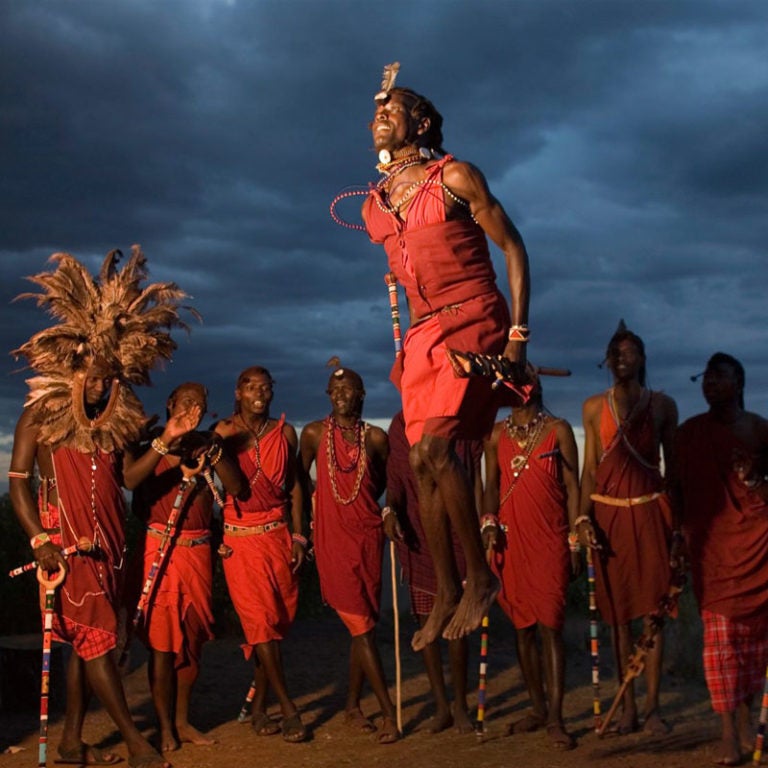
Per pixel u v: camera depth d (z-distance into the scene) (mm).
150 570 6746
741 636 6223
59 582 6094
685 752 6266
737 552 6164
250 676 8656
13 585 9492
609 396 7090
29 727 7066
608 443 7055
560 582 6855
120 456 6551
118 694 6207
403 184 3719
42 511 6340
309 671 8859
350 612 7027
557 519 6973
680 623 8961
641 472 7004
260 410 7160
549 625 6766
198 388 6543
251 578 7008
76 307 6379
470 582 3623
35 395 6230
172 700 6727
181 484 6809
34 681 7445
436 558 3725
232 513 7113
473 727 6965
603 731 6664
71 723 6371
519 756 6262
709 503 6277
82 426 6250
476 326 3578
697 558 6281
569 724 7184
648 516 6961
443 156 3822
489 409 3645
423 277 3617
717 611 6156
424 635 3715
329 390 7258
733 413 6305
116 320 6414
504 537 7004
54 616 6188
